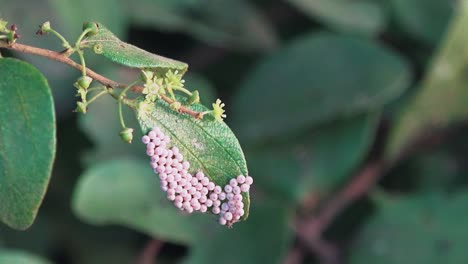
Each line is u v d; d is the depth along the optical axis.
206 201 0.28
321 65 0.46
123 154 0.42
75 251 0.45
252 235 0.42
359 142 0.45
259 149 0.45
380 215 0.44
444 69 0.45
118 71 0.42
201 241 0.41
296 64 0.46
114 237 0.45
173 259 0.46
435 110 0.47
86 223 0.45
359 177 0.47
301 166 0.45
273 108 0.46
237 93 0.47
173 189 0.28
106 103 0.43
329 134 0.45
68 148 0.45
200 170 0.28
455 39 0.44
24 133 0.28
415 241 0.43
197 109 0.28
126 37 0.47
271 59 0.47
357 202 0.46
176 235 0.41
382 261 0.43
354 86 0.45
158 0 0.47
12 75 0.27
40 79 0.27
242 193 0.28
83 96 0.28
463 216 0.44
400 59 0.46
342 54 0.46
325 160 0.45
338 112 0.45
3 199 0.28
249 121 0.46
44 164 0.28
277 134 0.45
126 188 0.40
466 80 0.46
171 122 0.28
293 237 0.44
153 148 0.28
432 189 0.45
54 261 0.45
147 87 0.28
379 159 0.47
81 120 0.42
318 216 0.45
